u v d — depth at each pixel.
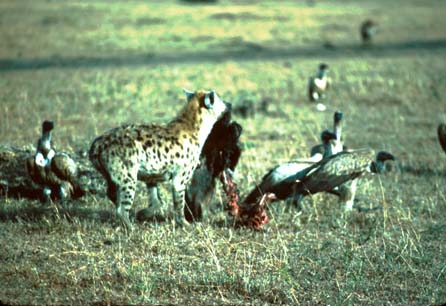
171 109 59.69
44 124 32.31
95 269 25.33
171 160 29.91
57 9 152.75
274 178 32.72
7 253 26.72
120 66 86.62
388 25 142.12
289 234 30.02
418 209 33.59
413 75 78.94
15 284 24.00
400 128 53.91
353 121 56.50
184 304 23.03
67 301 22.84
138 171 29.53
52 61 89.56
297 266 26.42
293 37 121.62
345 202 33.19
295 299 23.45
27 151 34.38
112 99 63.25
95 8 156.50
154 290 23.94
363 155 32.12
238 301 23.41
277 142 47.91
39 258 26.38
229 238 29.25
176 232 29.69
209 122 31.09
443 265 26.69
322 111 61.09
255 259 26.94
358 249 28.20
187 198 31.56
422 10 172.75
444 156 45.19
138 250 27.50
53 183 32.56
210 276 25.00
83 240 28.39
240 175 37.78
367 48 109.88
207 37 117.69
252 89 71.38
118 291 23.77
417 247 28.45
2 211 31.20
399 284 25.06
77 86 69.81
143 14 146.25
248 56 99.00
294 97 67.94
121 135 29.36
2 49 99.75
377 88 71.50
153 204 31.06
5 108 55.25
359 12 163.25
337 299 23.59
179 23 133.88
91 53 98.62
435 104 64.06
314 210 33.22
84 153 36.72
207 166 31.53
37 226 29.64
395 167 41.69
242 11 156.75
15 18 134.75
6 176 33.50
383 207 33.50
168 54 99.69
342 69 85.19
